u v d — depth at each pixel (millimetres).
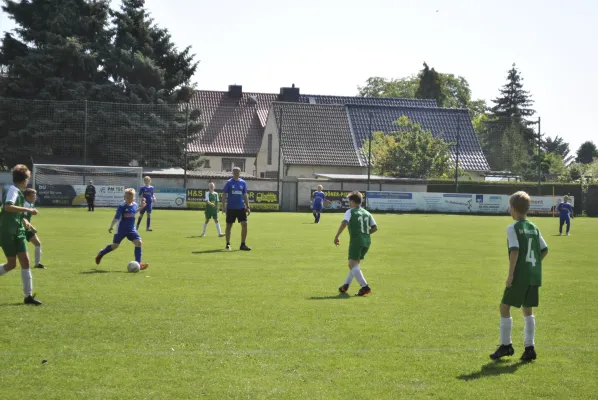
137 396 6363
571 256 20469
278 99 84875
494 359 7820
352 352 7996
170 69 66375
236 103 82375
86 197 43781
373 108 72562
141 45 65438
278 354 7844
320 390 6613
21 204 10562
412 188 56844
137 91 61906
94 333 8711
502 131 69500
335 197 54188
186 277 13969
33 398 6277
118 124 59531
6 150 57281
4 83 59750
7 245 10453
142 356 7680
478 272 15734
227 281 13492
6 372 7020
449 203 54625
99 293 11727
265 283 13320
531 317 7887
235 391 6539
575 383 6977
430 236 28094
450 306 11070
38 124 57188
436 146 62250
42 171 49562
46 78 59625
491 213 54906
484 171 68688
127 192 14930
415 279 14375
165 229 29125
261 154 72938
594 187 57719
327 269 15781
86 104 51688
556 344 8609
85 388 6566
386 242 24641
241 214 20016
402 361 7672
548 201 55531
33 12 63344
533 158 69562
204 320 9602
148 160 60344
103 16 65438
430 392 6617
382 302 11352
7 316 9648
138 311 10180
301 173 66312
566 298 12172
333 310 10531
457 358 7848
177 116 62000
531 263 7809
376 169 63250
